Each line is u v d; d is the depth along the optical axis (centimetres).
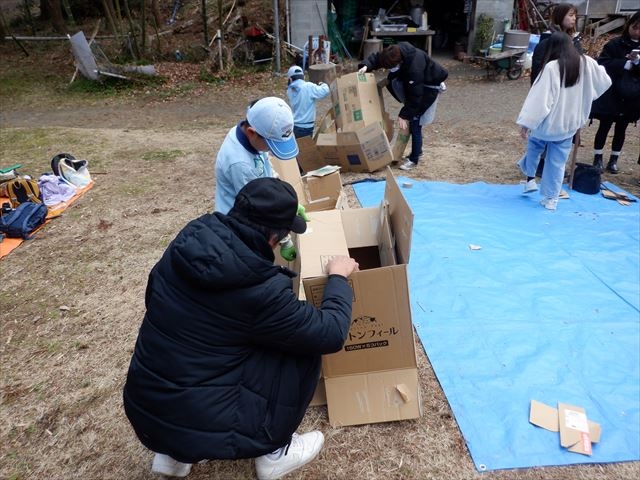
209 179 577
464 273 359
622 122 513
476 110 877
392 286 212
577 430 229
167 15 1521
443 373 268
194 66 1236
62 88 1140
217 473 221
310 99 541
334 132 579
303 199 387
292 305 161
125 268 393
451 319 311
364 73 561
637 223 426
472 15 1291
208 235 154
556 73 399
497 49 1145
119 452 236
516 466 218
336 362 234
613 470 215
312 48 1170
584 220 434
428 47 1335
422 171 567
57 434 246
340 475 218
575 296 332
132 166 628
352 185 523
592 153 605
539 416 238
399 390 236
